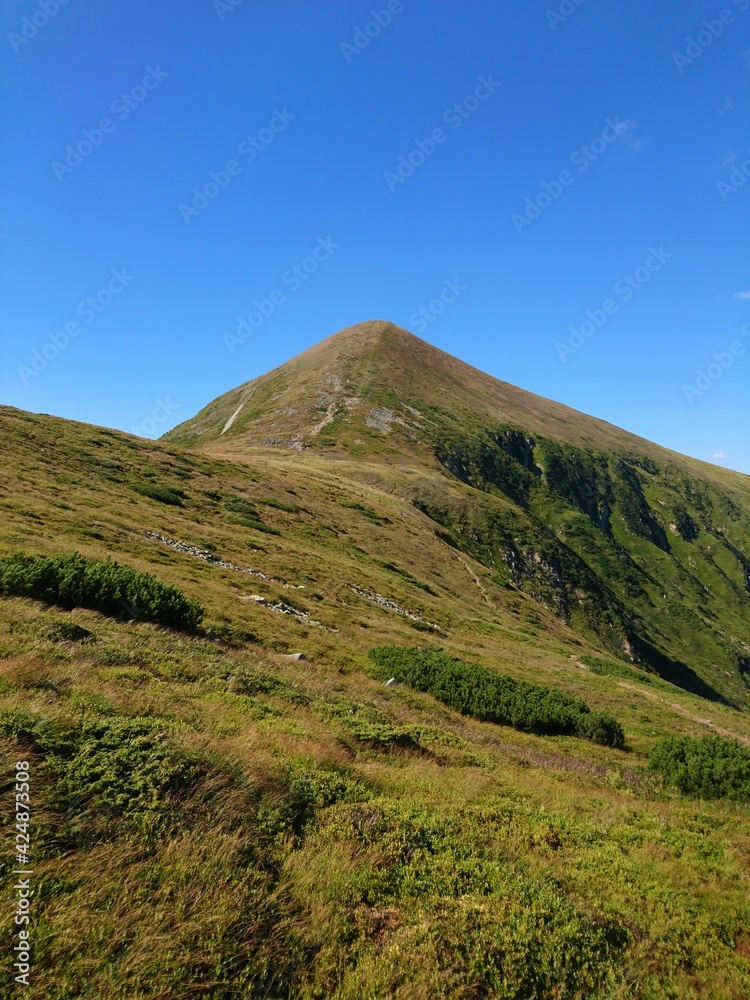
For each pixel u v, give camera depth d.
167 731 6.91
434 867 6.29
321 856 5.83
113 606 15.53
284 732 9.15
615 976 5.45
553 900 6.19
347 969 4.59
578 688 30.23
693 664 90.75
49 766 5.50
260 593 27.56
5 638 9.62
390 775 9.19
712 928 6.62
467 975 4.80
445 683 20.36
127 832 5.14
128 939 4.15
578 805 10.41
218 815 5.82
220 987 4.09
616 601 90.94
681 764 14.71
